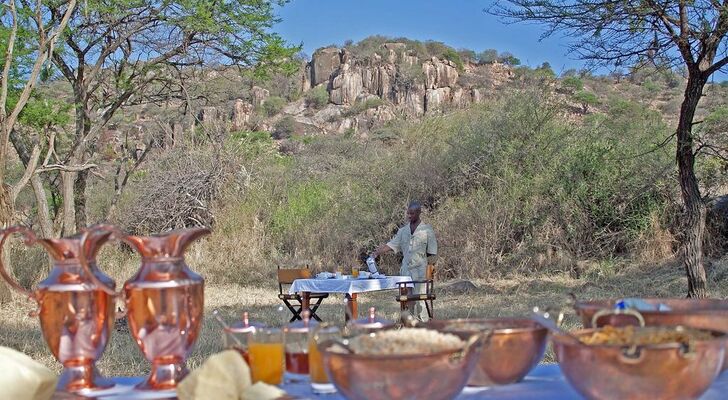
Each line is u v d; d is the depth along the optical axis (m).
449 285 15.84
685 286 14.03
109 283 2.51
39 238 2.46
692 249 11.40
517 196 18.17
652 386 1.89
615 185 17.53
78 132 18.67
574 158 18.23
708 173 16.80
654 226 16.80
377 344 2.13
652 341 2.08
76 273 2.47
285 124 72.88
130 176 23.50
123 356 8.03
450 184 19.75
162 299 2.40
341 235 19.84
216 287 17.22
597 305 2.48
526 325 2.47
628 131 18.39
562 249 17.50
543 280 16.17
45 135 16.41
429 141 20.91
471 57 84.31
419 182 20.00
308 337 2.38
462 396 2.22
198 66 19.17
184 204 21.52
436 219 18.62
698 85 11.09
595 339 2.11
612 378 1.91
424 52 84.25
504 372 2.29
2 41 14.62
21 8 14.63
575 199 17.78
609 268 16.47
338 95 81.06
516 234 18.23
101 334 2.49
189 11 17.50
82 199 20.66
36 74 14.32
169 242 2.46
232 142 22.80
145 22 18.05
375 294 15.41
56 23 16.97
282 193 21.53
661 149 17.34
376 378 1.92
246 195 21.31
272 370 2.30
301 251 19.97
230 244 19.84
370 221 19.88
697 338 2.10
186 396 2.05
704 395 2.15
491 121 20.06
